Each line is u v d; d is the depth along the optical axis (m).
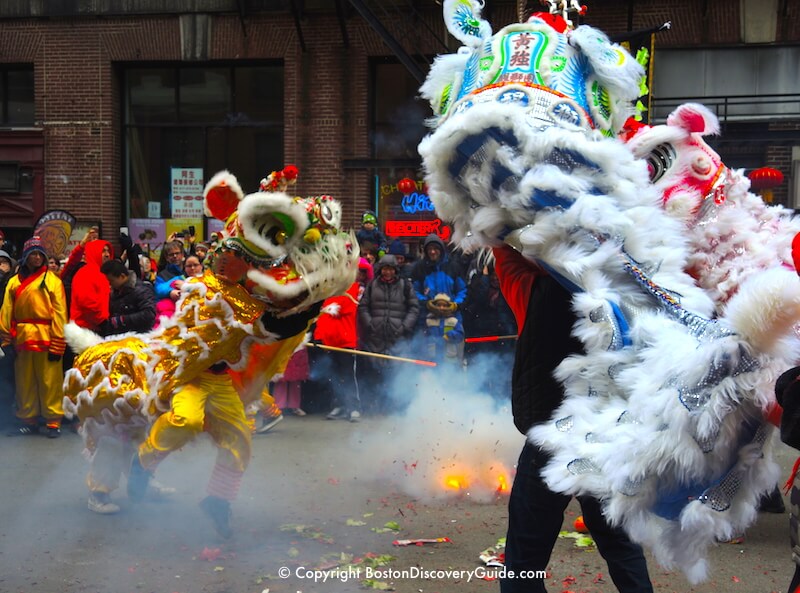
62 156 16.17
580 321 3.03
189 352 4.85
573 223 2.99
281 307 4.76
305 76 15.44
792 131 14.20
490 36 3.47
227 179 5.02
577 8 3.68
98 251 8.27
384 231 15.36
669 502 2.94
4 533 5.26
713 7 14.39
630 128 3.86
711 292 4.16
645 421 2.82
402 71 15.44
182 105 16.28
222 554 4.86
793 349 2.76
